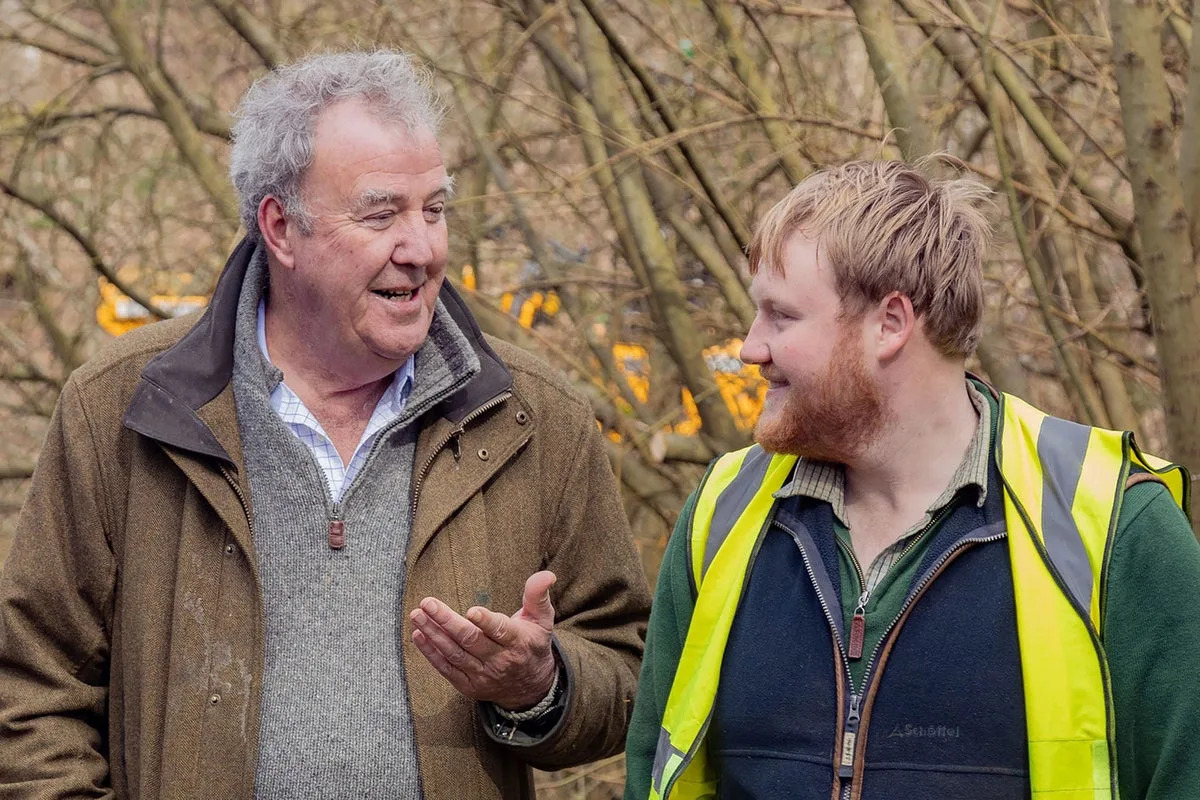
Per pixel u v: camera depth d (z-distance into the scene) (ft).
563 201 19.67
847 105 20.22
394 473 9.80
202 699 9.32
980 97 17.35
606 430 19.67
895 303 7.73
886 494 7.97
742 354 8.05
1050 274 18.10
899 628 7.66
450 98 19.74
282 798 9.21
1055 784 7.26
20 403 25.55
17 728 9.52
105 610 9.85
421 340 9.68
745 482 8.52
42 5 24.00
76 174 24.17
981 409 8.02
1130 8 14.10
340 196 9.45
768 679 7.95
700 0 19.30
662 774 8.21
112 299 24.85
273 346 10.05
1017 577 7.49
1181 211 13.97
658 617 8.80
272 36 20.77
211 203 23.26
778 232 7.90
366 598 9.52
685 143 17.42
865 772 7.61
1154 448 18.99
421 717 9.40
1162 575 7.34
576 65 19.67
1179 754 7.21
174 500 9.68
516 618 9.13
